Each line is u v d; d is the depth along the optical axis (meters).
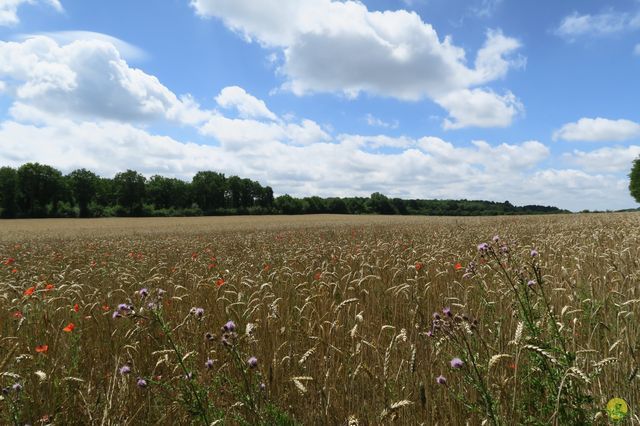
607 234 12.48
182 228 47.31
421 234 20.02
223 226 50.84
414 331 4.99
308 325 5.11
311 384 4.06
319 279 7.33
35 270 11.23
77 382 4.08
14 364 4.03
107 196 119.75
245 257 12.59
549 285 6.05
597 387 3.45
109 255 15.11
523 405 3.34
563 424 2.90
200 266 11.05
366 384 3.99
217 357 4.66
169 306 6.29
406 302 6.30
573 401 2.96
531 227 22.66
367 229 29.08
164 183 130.62
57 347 4.69
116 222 72.38
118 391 3.85
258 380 3.53
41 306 5.70
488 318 5.09
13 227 59.75
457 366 2.77
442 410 3.53
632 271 5.83
